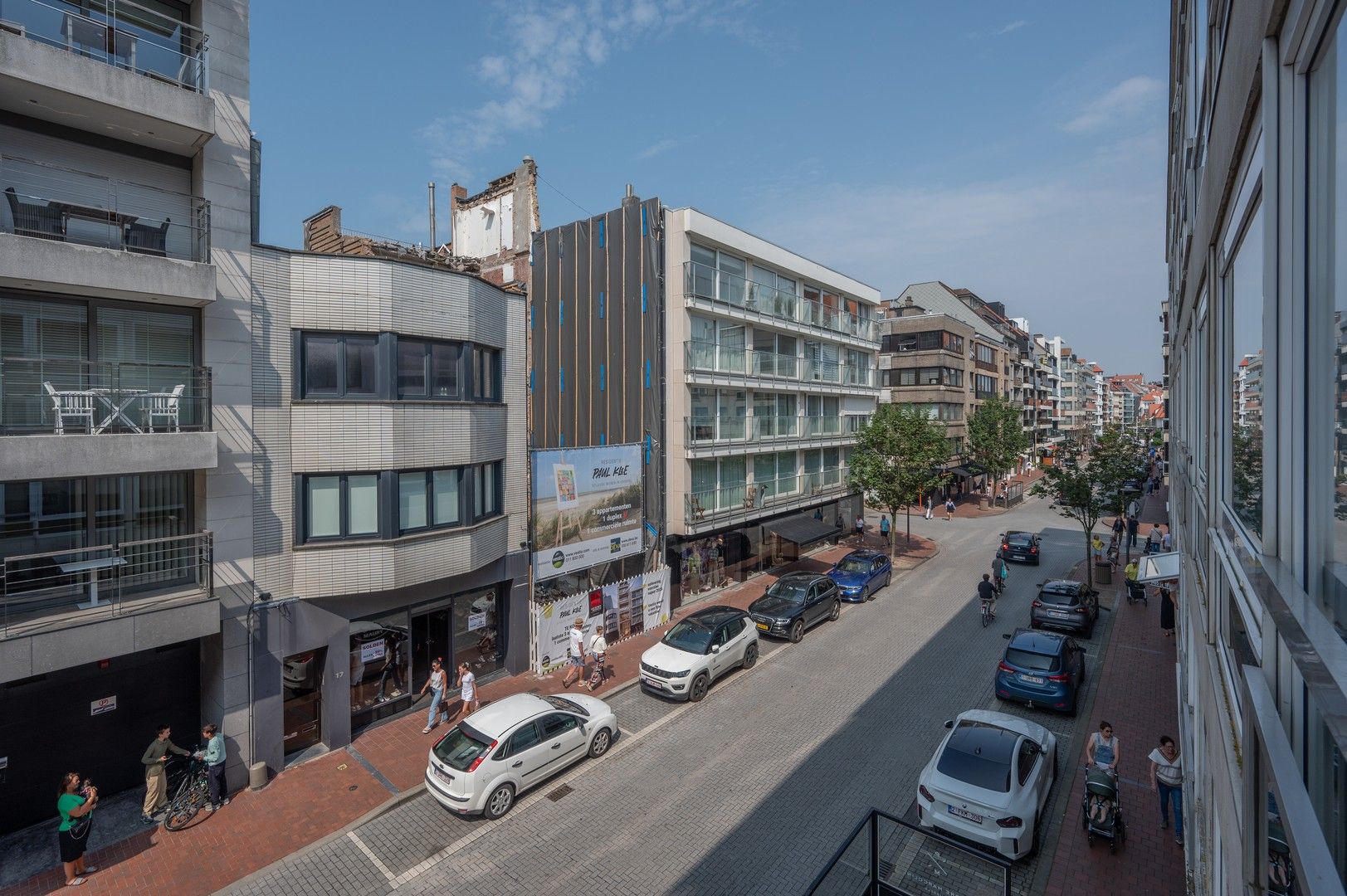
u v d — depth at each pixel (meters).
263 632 12.15
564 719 12.28
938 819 9.80
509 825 10.84
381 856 10.10
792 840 10.33
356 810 11.21
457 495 14.89
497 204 28.89
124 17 10.70
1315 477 1.94
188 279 10.60
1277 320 2.12
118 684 11.43
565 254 24.39
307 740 13.26
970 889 9.08
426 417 13.96
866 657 18.06
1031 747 10.56
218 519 11.61
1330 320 1.79
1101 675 16.44
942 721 14.20
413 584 13.73
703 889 9.31
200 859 10.01
